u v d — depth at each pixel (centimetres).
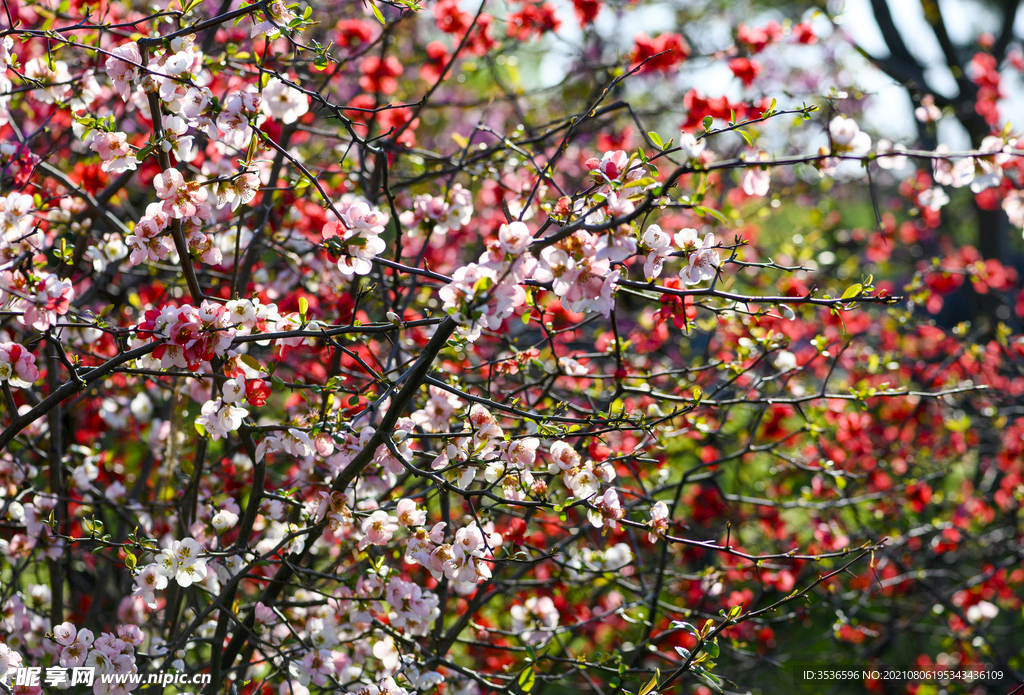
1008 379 493
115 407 344
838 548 386
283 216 307
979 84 556
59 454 262
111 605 355
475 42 354
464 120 598
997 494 470
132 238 186
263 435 217
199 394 258
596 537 338
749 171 197
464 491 185
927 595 470
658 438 261
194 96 189
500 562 192
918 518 478
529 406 260
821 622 512
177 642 216
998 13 858
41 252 227
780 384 387
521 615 281
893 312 382
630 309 441
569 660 251
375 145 281
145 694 257
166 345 182
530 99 514
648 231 177
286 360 338
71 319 214
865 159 175
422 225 262
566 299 167
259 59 232
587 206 195
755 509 447
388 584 222
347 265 191
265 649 271
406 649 245
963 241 886
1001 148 187
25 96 298
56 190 303
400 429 211
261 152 217
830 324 465
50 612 281
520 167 318
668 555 332
